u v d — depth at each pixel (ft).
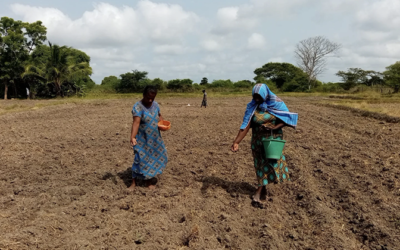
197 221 13.50
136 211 14.43
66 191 16.65
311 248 11.53
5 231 12.37
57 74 124.98
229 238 12.09
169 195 16.40
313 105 76.79
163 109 67.77
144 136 16.69
